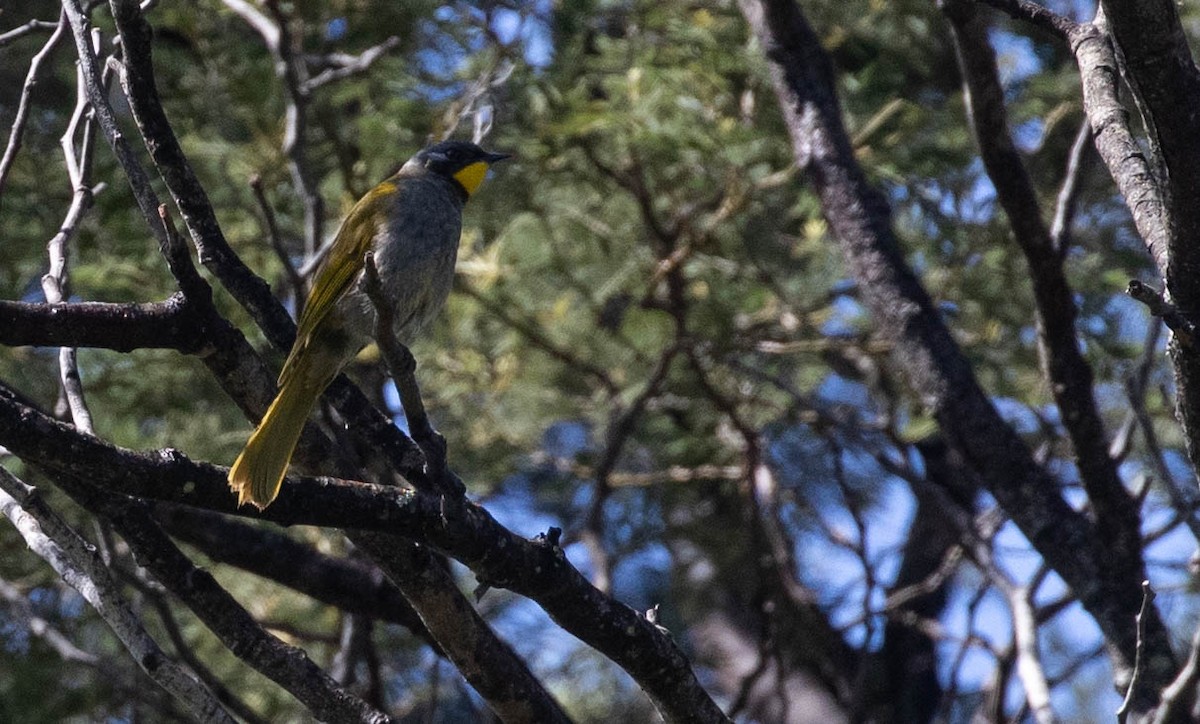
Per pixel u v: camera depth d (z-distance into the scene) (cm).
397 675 1401
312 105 1238
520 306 1319
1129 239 1338
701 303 1348
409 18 1298
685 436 1412
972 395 991
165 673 593
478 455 1398
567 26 1273
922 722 1580
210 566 1214
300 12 1234
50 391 1161
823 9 1334
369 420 661
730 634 1611
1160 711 710
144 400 1123
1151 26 529
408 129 1220
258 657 664
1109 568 924
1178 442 1328
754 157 1177
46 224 1150
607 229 1276
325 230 1166
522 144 1237
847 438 1405
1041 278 916
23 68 1231
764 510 1452
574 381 1430
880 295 1034
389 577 645
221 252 646
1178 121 546
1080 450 937
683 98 1193
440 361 1315
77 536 598
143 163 1142
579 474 1391
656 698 673
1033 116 1271
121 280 1077
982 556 1114
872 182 1256
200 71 1220
